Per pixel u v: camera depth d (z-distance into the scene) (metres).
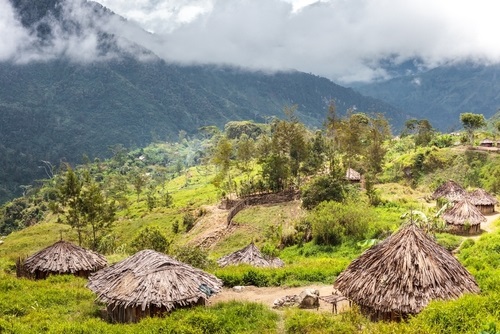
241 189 85.94
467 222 46.84
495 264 28.73
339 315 21.62
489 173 84.44
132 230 85.12
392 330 17.16
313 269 32.44
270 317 22.73
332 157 86.81
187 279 24.28
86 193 64.38
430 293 19.59
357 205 53.88
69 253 34.84
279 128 86.44
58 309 25.86
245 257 36.72
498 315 17.31
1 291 28.59
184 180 173.50
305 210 61.91
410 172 93.38
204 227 71.81
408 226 22.28
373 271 21.14
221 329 20.89
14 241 81.19
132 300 22.67
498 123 125.88
